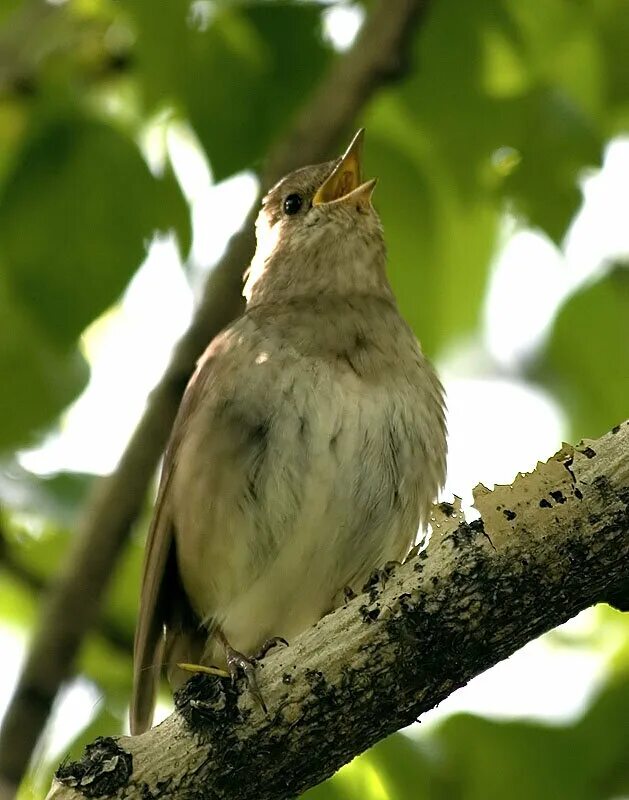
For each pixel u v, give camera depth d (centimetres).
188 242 1034
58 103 1041
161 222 1025
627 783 1021
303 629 917
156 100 1053
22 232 1016
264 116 1054
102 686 1085
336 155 1068
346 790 959
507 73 1139
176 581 928
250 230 1007
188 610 933
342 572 883
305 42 1058
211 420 863
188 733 619
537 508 616
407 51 1020
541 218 1090
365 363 887
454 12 1060
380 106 1102
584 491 614
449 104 1077
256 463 852
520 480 624
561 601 615
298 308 941
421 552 631
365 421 862
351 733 620
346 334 896
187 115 1050
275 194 1045
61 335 1023
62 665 912
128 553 1136
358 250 986
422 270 1078
